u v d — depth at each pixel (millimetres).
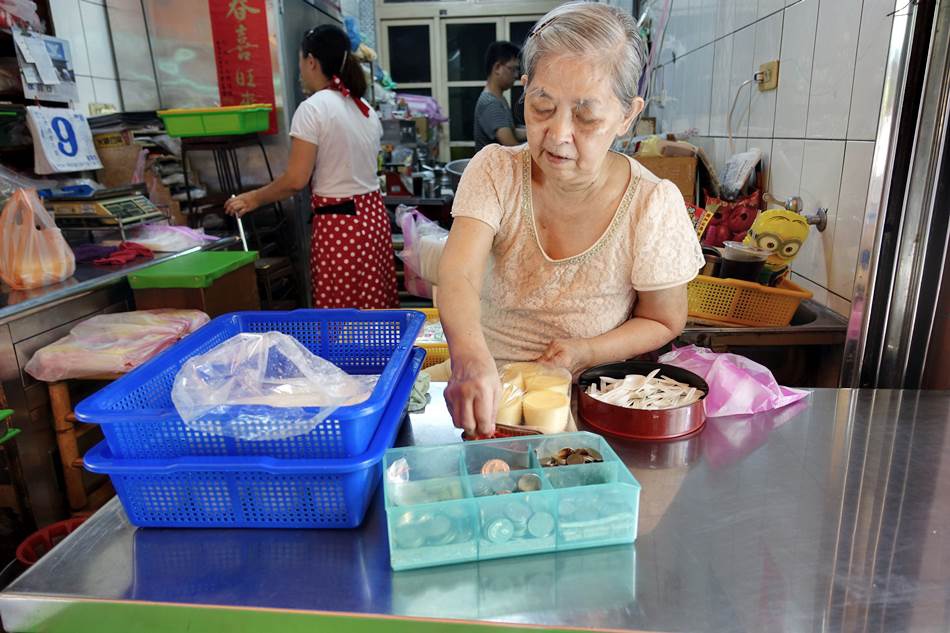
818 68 1814
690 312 1747
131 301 2113
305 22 3283
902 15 1158
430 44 6398
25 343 1707
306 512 782
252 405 750
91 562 733
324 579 698
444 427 1061
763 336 1621
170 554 747
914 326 1298
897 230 1263
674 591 668
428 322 2170
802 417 1058
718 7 2633
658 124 3664
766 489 851
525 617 636
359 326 1229
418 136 5191
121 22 2943
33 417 1750
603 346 1161
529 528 718
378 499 851
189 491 776
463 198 1153
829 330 1607
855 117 1623
